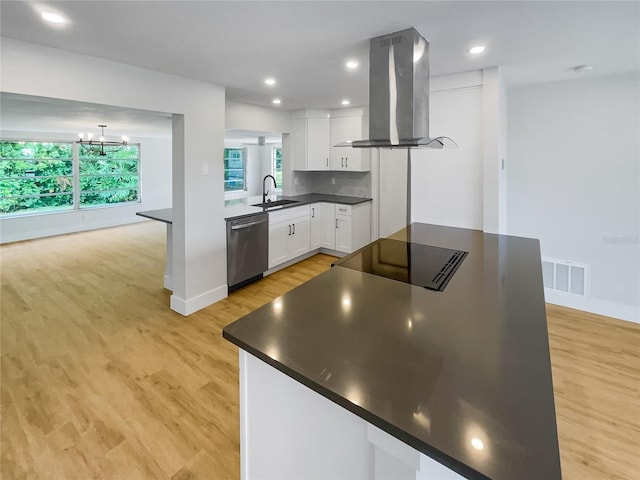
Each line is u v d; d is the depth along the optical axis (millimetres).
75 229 7281
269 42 2154
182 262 3301
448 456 671
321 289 1582
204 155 3311
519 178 3742
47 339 2875
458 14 1779
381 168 5160
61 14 1756
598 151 3318
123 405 2102
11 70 2068
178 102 3021
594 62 2707
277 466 1165
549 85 3477
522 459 652
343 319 1271
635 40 2189
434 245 2389
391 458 833
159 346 2777
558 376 2414
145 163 8539
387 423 761
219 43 2172
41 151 6918
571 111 3396
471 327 1194
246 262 3971
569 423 1977
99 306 3535
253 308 3492
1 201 6457
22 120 4922
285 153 5379
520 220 3779
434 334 1147
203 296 3480
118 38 2082
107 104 2525
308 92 3713
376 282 1670
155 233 7160
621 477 1633
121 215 8086
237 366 2520
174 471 1661
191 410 2068
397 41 2000
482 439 704
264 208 4297
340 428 978
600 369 2488
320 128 5133
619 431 1911
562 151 3486
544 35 2088
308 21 1844
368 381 902
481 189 3010
